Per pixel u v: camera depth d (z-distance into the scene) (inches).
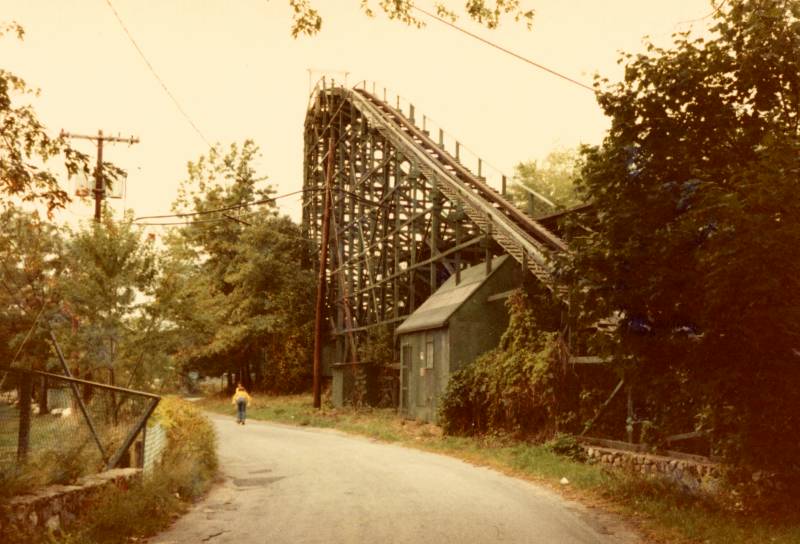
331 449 850.8
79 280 733.3
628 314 428.5
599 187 442.3
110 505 373.1
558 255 472.1
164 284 767.1
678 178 424.8
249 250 2055.9
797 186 351.3
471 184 1336.1
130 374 761.6
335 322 2028.8
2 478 321.4
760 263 355.6
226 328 1934.1
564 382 749.9
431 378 1147.9
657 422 572.4
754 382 388.2
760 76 414.6
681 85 419.8
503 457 705.0
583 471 584.1
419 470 645.9
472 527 384.5
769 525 360.5
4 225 646.5
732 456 414.3
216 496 511.8
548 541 350.9
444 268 1531.7
